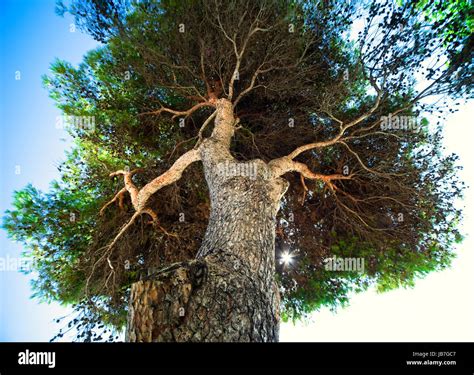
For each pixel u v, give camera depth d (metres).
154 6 4.91
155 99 5.73
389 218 5.58
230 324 1.78
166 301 1.73
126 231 5.80
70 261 5.39
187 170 5.96
